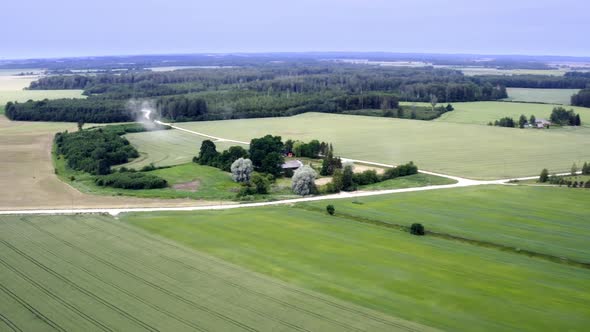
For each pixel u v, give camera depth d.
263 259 66.44
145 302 53.84
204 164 128.25
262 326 49.03
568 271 63.72
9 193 100.62
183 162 132.12
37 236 74.38
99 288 57.09
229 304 53.56
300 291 56.91
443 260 66.81
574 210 88.94
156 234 76.00
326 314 51.59
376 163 130.62
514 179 113.75
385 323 49.88
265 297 55.28
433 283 59.50
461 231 78.06
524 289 58.00
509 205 92.12
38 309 52.16
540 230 78.62
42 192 102.00
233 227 79.75
